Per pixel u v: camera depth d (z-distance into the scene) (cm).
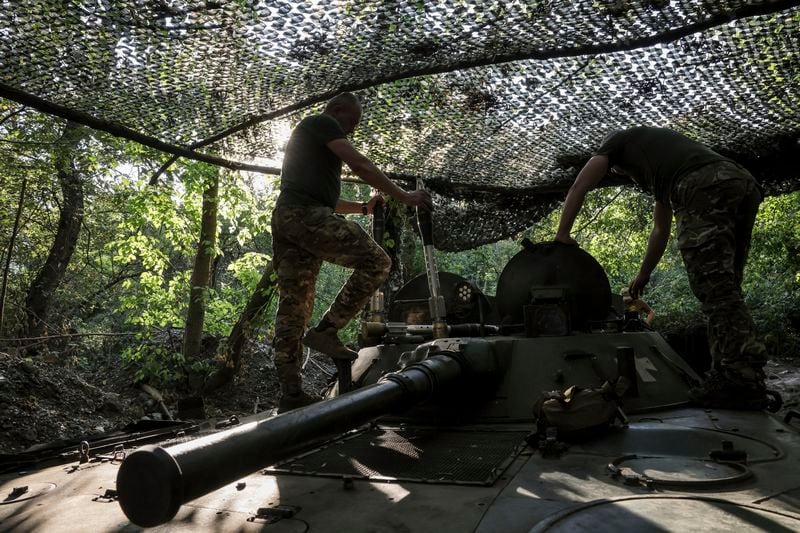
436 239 697
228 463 186
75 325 1490
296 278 395
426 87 470
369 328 442
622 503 208
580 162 591
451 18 367
